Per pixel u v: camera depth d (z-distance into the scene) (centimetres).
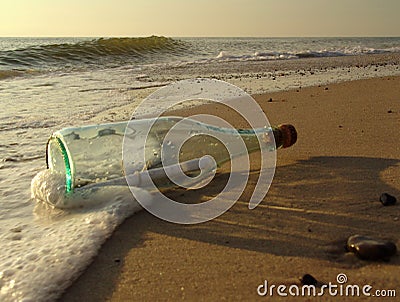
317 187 42
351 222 35
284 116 77
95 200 39
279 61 254
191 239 34
